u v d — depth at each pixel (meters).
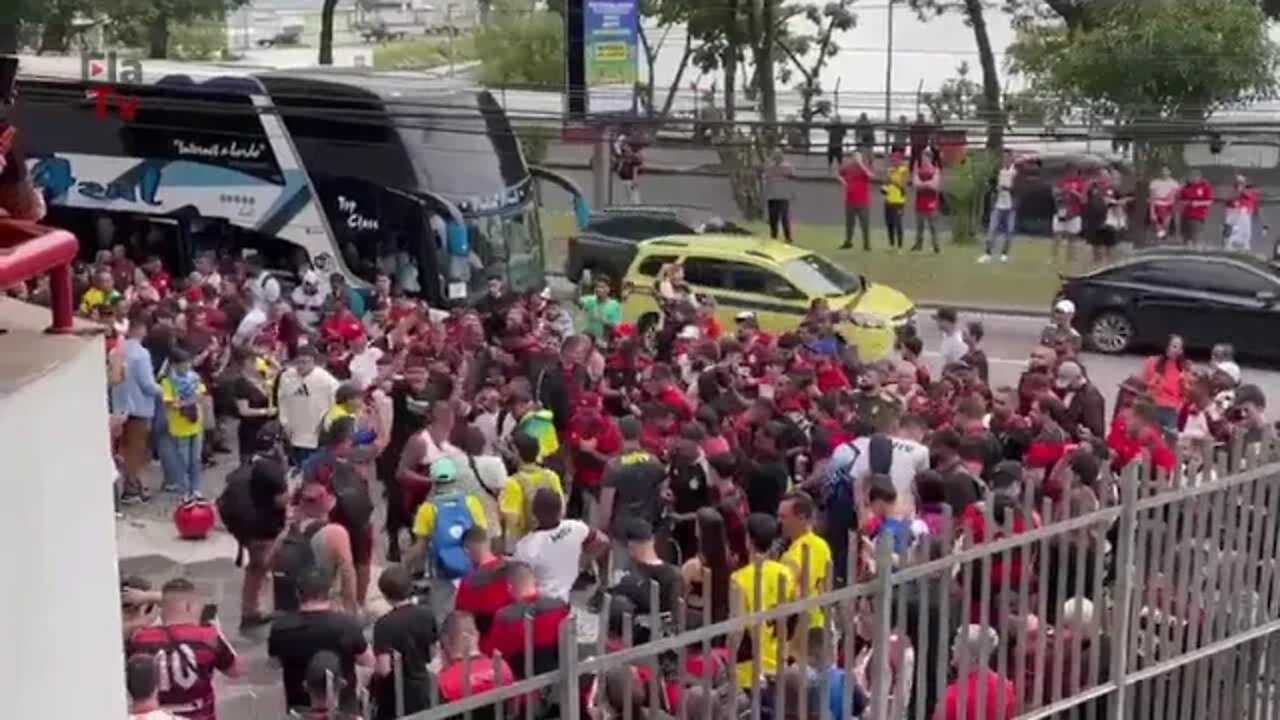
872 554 8.70
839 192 39.28
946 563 7.98
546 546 11.52
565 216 38.69
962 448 13.20
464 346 19.72
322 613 9.75
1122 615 8.77
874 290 26.70
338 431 13.66
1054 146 37.31
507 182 28.16
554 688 7.36
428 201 27.28
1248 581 9.39
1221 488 9.10
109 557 4.43
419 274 27.42
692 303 23.05
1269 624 9.52
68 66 29.88
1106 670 8.94
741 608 7.42
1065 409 16.41
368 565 13.30
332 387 16.67
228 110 28.33
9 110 4.50
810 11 41.16
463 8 49.44
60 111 29.27
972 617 8.56
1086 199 34.25
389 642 9.16
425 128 27.48
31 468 4.10
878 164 36.19
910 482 13.39
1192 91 35.16
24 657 4.09
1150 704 9.05
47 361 4.22
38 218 4.54
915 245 35.69
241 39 48.81
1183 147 35.72
